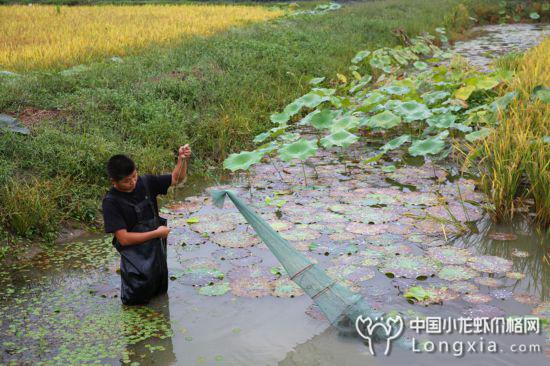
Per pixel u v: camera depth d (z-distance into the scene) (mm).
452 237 5430
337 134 7203
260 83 11023
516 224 5695
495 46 18641
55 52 13125
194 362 3686
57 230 5844
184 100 9625
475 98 9328
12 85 8938
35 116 8016
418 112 7879
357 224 5715
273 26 17359
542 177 5652
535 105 7312
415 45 15695
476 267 4785
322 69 12750
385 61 13188
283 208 6219
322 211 6090
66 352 3822
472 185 6633
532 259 4996
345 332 3973
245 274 4816
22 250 5430
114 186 4320
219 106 9664
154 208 4488
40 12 23391
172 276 4840
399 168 7414
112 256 5363
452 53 15109
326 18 20078
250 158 6820
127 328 4105
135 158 7230
